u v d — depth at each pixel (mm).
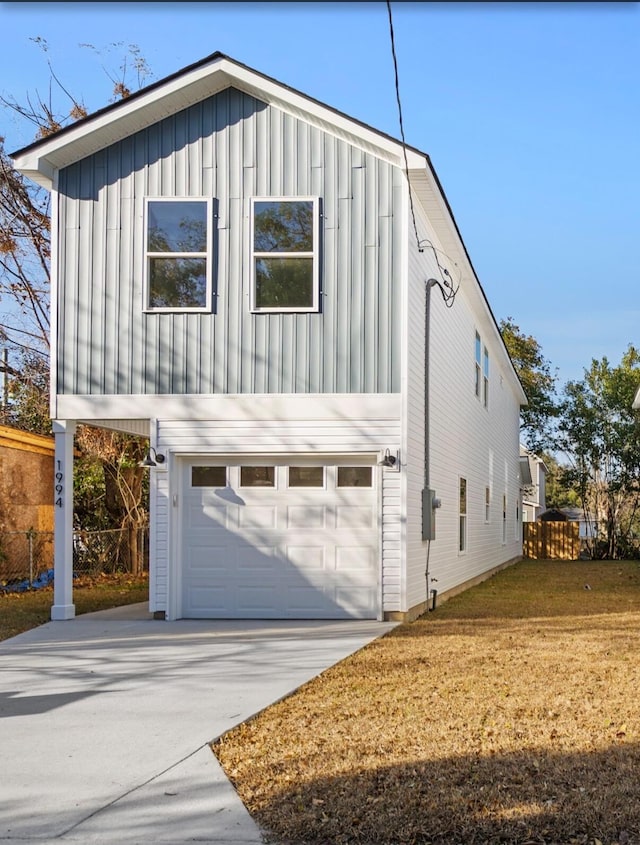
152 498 13602
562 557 37469
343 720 7355
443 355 16938
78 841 5066
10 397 25344
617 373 38156
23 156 13562
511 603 16516
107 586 20406
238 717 7535
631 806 5371
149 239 13773
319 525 13648
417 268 14289
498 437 27484
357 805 5453
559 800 5477
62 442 13781
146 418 13648
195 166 13805
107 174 13891
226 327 13625
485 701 7934
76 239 13859
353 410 13398
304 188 13656
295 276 13594
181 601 13766
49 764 6375
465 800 5488
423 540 14641
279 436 13484
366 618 13500
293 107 13445
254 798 5648
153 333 13695
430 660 9945
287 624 13070
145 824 5289
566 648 10711
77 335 13758
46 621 13633
